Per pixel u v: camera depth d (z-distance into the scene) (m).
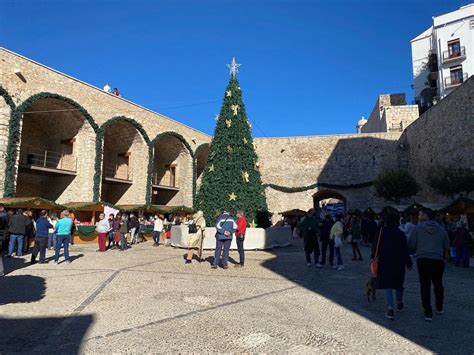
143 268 9.02
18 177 23.14
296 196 34.25
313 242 10.08
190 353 3.57
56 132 24.05
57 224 10.11
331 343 3.90
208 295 6.07
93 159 22.77
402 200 30.31
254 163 15.52
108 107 24.03
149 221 23.52
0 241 7.47
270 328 4.37
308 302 5.74
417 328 4.49
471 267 10.73
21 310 5.04
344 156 33.84
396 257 4.97
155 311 5.05
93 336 4.02
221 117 15.62
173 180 32.91
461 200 13.20
